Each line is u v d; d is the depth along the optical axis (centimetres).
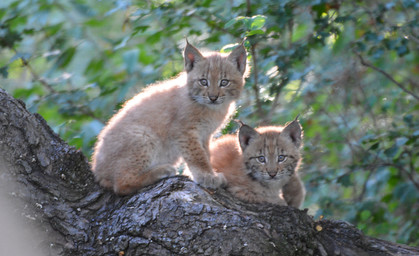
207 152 990
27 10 1229
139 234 668
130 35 1152
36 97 1209
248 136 955
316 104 1343
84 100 1212
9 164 707
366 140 1235
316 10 1227
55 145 774
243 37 1107
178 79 1024
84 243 682
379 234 1230
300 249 682
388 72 1465
